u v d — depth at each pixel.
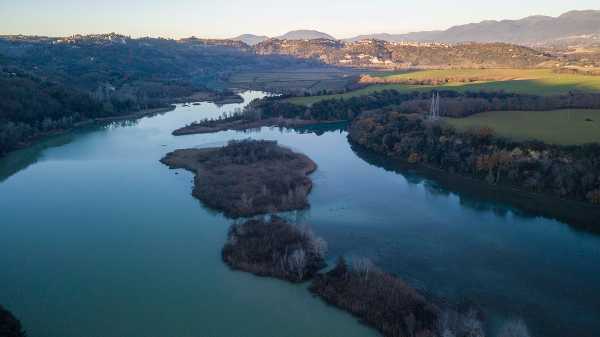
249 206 88.50
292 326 53.50
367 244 75.31
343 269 64.31
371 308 55.75
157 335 51.91
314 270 65.38
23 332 50.84
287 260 65.69
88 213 88.75
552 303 58.25
